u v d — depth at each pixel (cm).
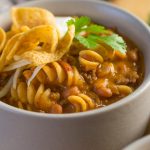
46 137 37
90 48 42
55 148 38
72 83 40
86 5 49
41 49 41
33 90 40
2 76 42
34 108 39
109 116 37
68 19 46
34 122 36
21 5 48
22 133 38
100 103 40
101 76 41
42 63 39
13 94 40
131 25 47
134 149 39
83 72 41
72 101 39
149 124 44
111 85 41
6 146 40
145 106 40
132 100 37
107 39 43
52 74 40
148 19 61
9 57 40
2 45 42
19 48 41
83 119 36
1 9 60
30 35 41
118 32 48
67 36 41
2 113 37
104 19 49
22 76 41
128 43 47
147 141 40
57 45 41
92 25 46
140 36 46
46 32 41
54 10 50
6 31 48
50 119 36
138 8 64
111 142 39
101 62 42
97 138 38
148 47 44
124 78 42
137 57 45
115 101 40
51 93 40
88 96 40
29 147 39
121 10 48
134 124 40
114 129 38
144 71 43
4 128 38
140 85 40
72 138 37
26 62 40
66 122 36
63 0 49
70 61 42
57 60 41
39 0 49
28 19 46
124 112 38
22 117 36
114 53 43
